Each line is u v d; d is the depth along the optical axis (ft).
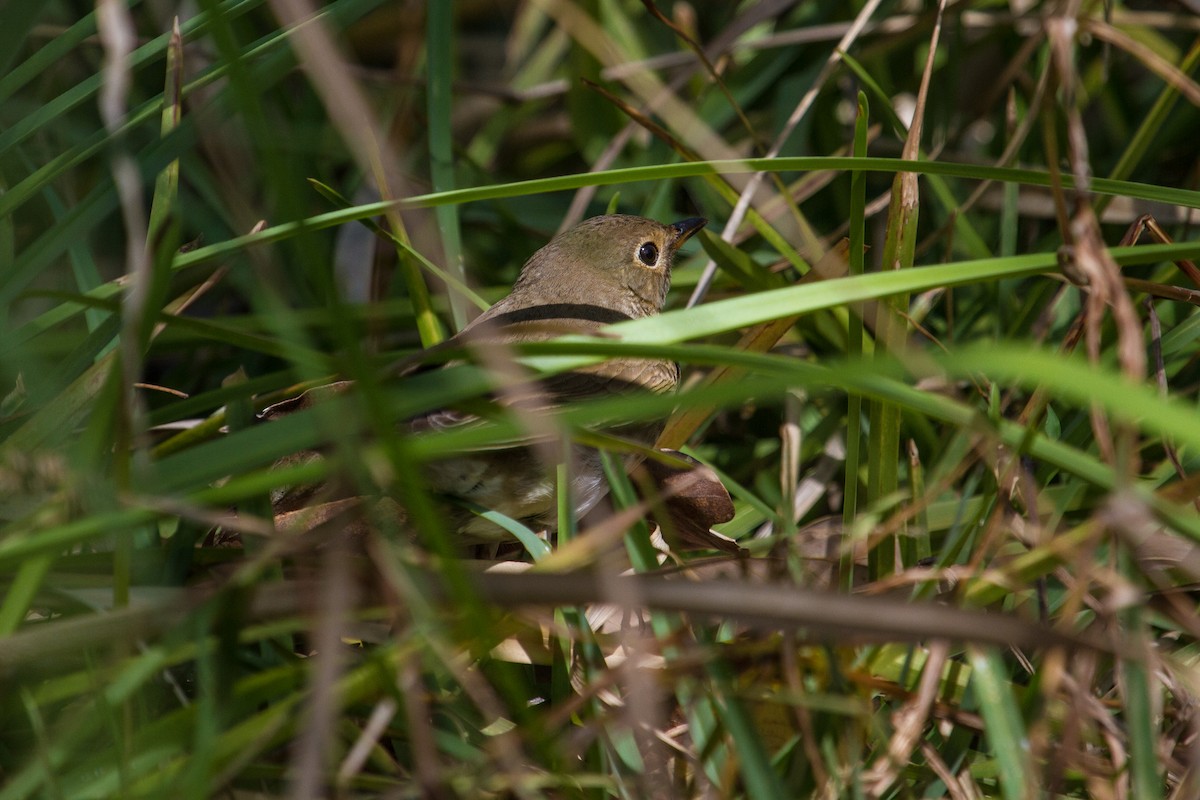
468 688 17.51
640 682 16.66
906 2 36.01
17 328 23.35
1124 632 19.15
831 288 17.17
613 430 24.84
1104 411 20.04
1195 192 21.42
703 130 29.71
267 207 31.17
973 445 22.67
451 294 27.22
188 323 18.63
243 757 16.22
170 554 20.22
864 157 22.34
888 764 17.75
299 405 24.71
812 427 28.48
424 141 35.12
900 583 18.84
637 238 30.04
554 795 18.61
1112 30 22.12
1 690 17.29
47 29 30.73
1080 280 17.40
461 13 40.60
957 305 30.73
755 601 14.46
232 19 23.79
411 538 22.80
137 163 22.84
